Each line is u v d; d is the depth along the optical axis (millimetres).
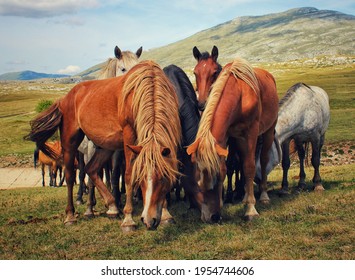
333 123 37750
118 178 9805
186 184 7812
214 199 7105
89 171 8891
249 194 8039
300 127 10484
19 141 48469
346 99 56625
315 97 10750
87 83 8992
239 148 8523
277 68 149750
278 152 10250
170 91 7488
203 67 9883
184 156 7879
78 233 7984
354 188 10164
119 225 8289
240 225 7594
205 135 6809
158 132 6711
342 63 149875
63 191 17438
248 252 6090
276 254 5871
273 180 14547
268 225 7355
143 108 7004
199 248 6543
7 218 10219
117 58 10648
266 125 8883
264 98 8625
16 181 29906
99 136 8250
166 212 8172
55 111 9094
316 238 6465
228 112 7391
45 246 7250
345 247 5934
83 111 8430
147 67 7559
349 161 24969
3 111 81562
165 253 6438
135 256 6465
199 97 9672
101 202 11273
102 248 6957
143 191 6457
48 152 9703
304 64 158125
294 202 9008
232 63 8047
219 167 6789
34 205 12070
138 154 6672
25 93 131500
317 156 10758
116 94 7836
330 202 8570
